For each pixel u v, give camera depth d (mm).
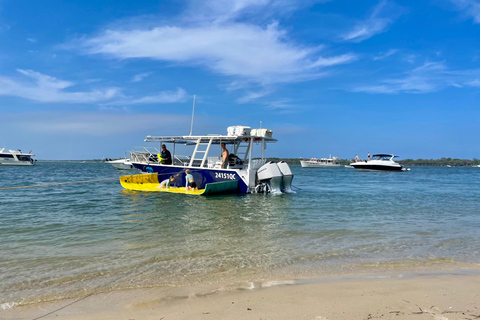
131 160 17469
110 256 5684
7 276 4723
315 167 84750
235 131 14367
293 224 8508
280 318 3328
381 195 16531
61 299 3955
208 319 3328
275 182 14758
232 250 6066
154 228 7953
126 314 3490
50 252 5918
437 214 10555
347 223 8742
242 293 4066
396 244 6605
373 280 4547
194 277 4688
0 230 7711
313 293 4027
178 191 14859
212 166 15414
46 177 31375
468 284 4348
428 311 3494
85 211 10398
